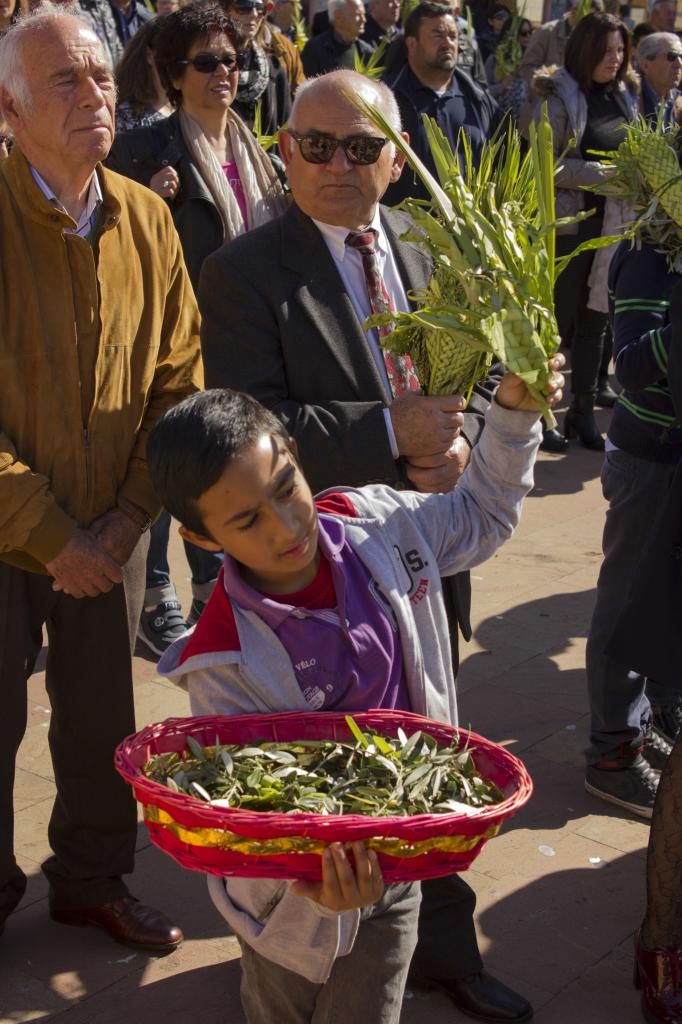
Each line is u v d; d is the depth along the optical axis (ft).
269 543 5.39
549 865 10.41
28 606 8.86
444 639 6.30
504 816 5.05
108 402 8.68
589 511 19.51
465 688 13.55
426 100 18.83
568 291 20.95
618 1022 8.66
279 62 19.92
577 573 16.97
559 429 23.49
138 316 8.91
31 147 8.25
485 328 5.80
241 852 4.93
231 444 5.28
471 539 6.45
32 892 10.09
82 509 8.69
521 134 20.02
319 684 5.88
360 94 8.56
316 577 5.95
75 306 8.43
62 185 8.37
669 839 8.37
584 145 20.20
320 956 5.71
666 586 8.55
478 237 6.35
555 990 8.96
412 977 8.91
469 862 5.19
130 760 5.40
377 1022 6.19
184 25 13.91
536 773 11.85
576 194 20.24
